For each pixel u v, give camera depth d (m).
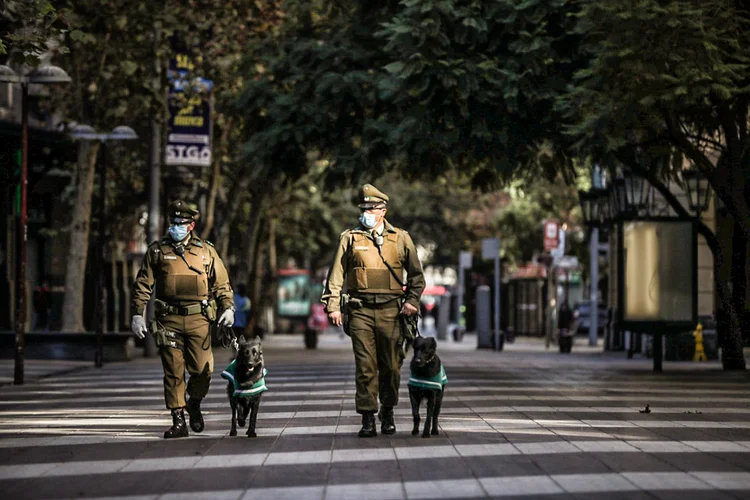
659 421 22.91
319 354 61.81
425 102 38.81
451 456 17.34
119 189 73.50
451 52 38.69
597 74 34.81
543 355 61.50
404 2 37.66
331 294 20.08
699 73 32.91
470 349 76.31
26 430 22.03
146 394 31.83
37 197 72.31
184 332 20.08
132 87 54.44
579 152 36.91
